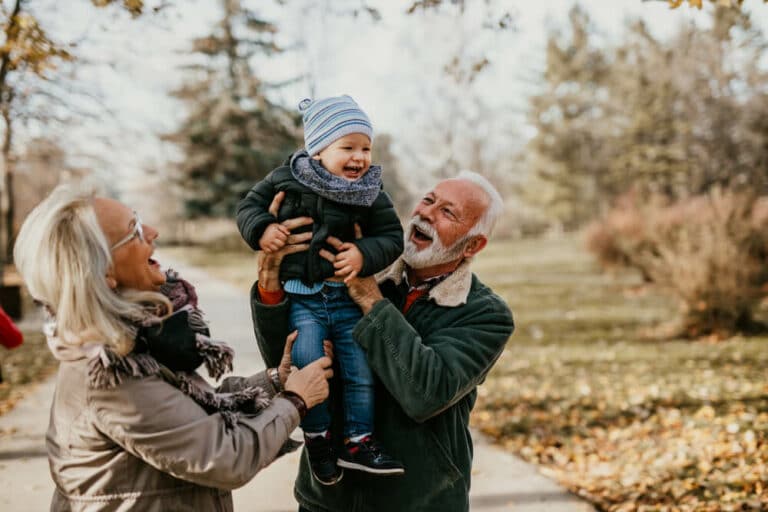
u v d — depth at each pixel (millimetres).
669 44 30141
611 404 6773
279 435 1885
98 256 1665
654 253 15602
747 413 6090
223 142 32844
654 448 5355
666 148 32312
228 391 2230
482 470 5012
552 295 16312
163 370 1746
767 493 4215
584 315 13258
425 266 2355
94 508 1746
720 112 27188
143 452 1693
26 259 1678
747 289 10609
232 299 15781
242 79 32562
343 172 2215
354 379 2246
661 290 11945
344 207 2201
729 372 8016
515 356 9734
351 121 2219
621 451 5398
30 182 27953
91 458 1737
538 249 30250
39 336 11258
